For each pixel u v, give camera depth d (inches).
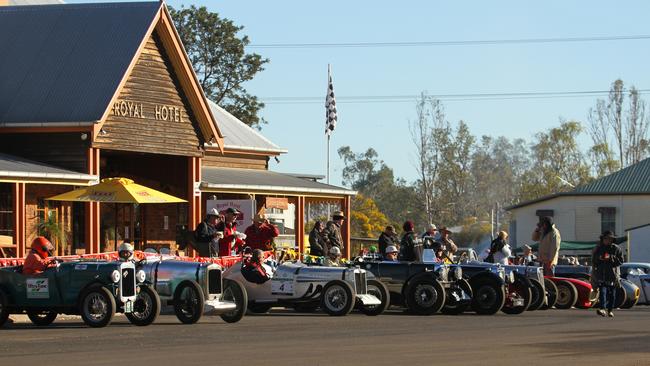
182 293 882.8
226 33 3149.6
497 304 1066.7
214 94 3142.2
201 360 600.4
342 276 995.9
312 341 718.5
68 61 1513.3
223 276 1015.0
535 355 642.8
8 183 1386.6
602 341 741.3
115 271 843.4
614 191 2906.0
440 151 4094.5
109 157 1635.1
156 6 1544.0
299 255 1349.7
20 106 1461.6
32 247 869.2
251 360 601.3
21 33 1581.0
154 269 891.4
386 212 5206.7
